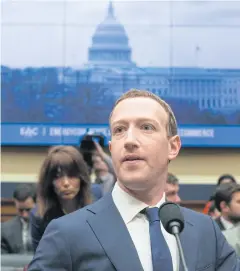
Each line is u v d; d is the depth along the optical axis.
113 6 5.88
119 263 1.36
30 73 5.83
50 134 5.79
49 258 1.38
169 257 1.38
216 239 1.53
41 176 2.45
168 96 5.79
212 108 5.80
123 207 1.46
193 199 5.64
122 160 1.40
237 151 5.79
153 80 5.80
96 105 5.78
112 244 1.39
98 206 1.49
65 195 2.42
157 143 1.41
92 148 3.12
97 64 5.82
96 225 1.42
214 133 5.79
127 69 5.81
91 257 1.38
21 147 5.81
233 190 3.10
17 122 5.80
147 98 1.48
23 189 3.34
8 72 5.83
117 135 1.43
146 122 1.41
